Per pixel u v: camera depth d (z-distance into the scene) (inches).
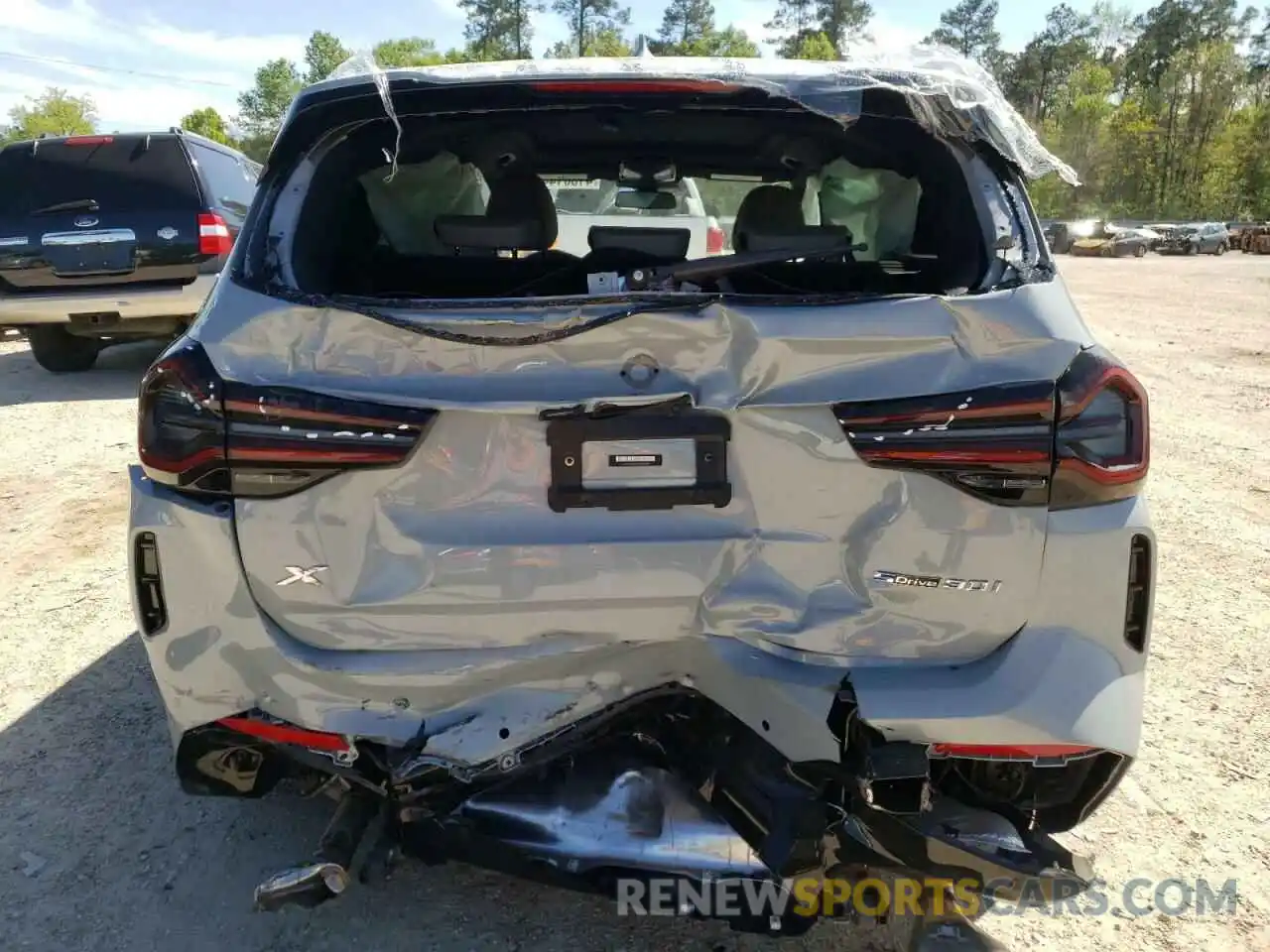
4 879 101.0
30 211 308.0
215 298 79.4
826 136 104.7
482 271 103.0
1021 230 84.7
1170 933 96.3
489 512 77.2
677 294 75.4
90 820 110.4
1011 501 76.3
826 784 81.7
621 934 94.7
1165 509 225.9
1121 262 1472.7
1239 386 374.6
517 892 100.3
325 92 86.7
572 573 77.5
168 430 77.1
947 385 75.5
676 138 110.3
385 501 76.6
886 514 76.8
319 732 79.5
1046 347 75.5
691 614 79.4
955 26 3767.2
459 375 75.2
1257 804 116.7
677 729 84.7
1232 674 147.5
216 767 86.7
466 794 83.8
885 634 78.7
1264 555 196.7
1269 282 973.2
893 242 110.0
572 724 81.0
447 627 78.5
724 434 76.4
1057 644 78.4
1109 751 78.5
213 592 78.4
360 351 75.4
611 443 76.2
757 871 82.9
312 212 88.4
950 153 92.3
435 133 101.3
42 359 351.3
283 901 79.2
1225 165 2893.7
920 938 85.2
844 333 74.3
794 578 78.4
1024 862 80.9
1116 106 3129.9
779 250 91.0
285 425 75.2
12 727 129.0
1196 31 3885.3
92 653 148.8
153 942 93.2
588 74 84.6
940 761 86.8
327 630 78.6
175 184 311.7
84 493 220.7
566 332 73.9
